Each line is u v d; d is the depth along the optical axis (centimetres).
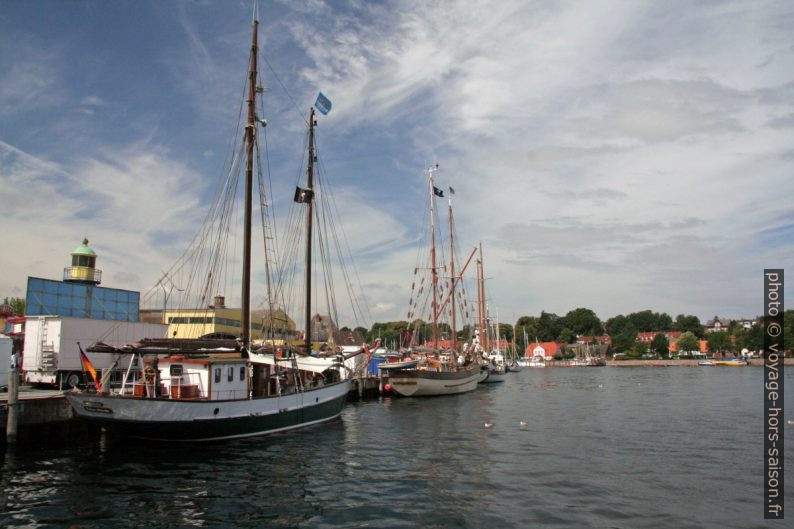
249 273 3803
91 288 5147
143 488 2228
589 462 2772
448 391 6981
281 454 2917
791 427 3981
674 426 4056
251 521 1880
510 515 1936
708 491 2236
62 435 2952
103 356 3981
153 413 2777
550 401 6194
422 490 2255
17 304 7688
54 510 1939
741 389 7938
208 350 3238
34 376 3812
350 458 2855
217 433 3067
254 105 4025
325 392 4078
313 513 1964
